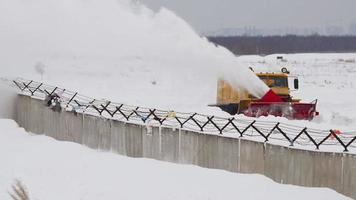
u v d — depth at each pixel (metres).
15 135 64.88
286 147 41.59
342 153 38.94
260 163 43.31
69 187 42.84
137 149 52.72
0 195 40.00
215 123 49.69
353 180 38.38
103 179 44.88
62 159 52.12
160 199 39.53
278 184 41.50
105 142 55.88
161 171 46.59
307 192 39.03
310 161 40.22
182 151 49.00
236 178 43.00
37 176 46.25
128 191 41.44
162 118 53.75
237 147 44.84
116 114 57.12
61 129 61.91
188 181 43.25
